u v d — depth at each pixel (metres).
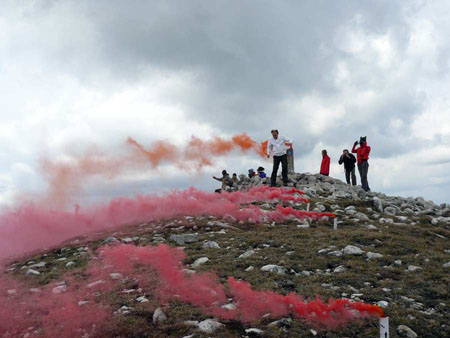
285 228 9.22
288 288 5.11
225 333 3.80
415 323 3.99
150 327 3.98
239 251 7.05
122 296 4.96
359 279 5.36
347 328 3.91
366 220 10.50
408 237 8.09
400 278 5.43
